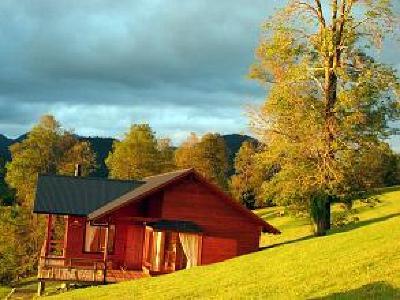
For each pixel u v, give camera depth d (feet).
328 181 125.59
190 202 134.21
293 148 126.82
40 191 147.54
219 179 296.10
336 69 123.03
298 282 71.67
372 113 126.62
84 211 142.82
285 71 134.41
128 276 124.57
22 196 299.38
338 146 125.08
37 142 313.53
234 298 69.77
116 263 144.25
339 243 91.86
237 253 133.90
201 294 75.97
